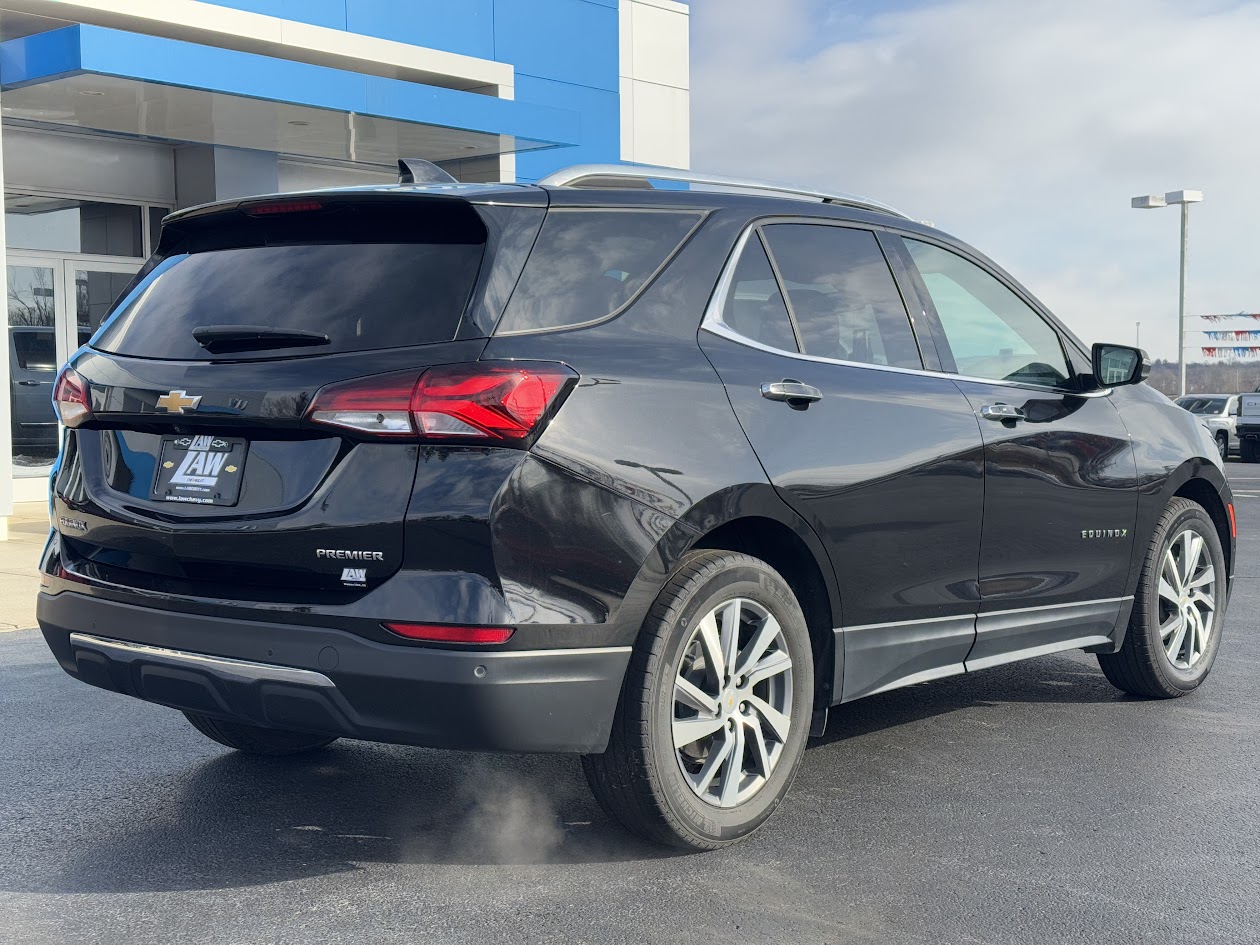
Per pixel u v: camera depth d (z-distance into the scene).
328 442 3.23
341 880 3.48
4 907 3.30
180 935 3.12
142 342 3.64
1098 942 3.09
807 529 3.77
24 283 14.05
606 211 3.64
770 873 3.53
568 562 3.20
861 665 4.05
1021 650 4.73
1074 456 4.79
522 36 17.59
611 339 3.46
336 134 14.15
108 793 4.22
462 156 15.76
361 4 15.46
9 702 5.46
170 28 12.77
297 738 4.61
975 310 4.69
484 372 3.14
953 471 4.24
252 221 3.72
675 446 3.44
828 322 4.09
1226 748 4.79
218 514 3.34
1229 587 5.77
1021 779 4.39
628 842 3.76
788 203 4.16
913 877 3.50
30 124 13.55
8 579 8.74
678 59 21.41
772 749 3.81
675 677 3.47
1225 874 3.54
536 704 3.16
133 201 14.86
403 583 3.11
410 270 3.37
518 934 3.12
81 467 3.71
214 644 3.31
